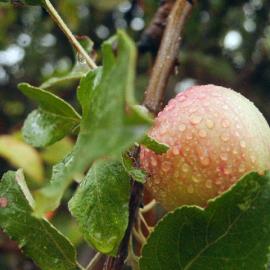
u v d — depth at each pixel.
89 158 0.26
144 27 0.88
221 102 0.40
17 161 0.74
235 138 0.39
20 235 0.39
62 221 0.85
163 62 0.45
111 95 0.27
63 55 1.20
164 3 0.55
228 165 0.39
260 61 1.07
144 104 0.44
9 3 0.41
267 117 1.09
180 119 0.40
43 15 1.14
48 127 0.41
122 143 0.25
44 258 0.38
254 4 1.05
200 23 0.97
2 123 1.22
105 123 0.27
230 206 0.34
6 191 0.39
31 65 1.23
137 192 0.38
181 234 0.35
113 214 0.36
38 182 0.74
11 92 1.25
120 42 0.27
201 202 0.40
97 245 0.36
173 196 0.40
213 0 0.97
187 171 0.39
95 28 1.08
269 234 0.34
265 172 0.34
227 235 0.35
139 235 0.42
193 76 1.00
